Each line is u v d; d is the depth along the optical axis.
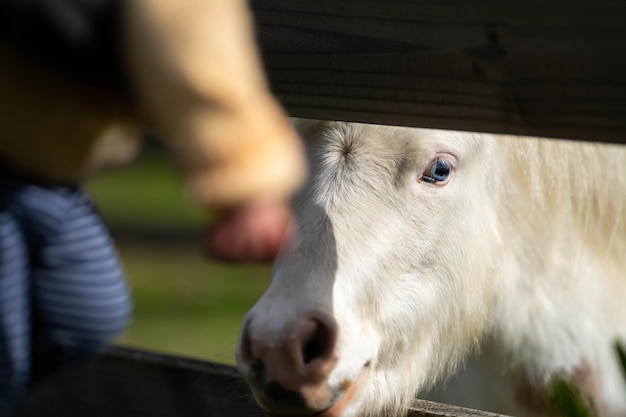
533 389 4.34
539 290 4.29
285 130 1.88
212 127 1.80
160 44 1.77
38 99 2.07
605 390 4.24
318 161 3.59
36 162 2.24
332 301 3.20
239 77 1.80
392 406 3.65
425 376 3.90
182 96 1.79
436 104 2.43
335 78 2.64
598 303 4.33
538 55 2.18
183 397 3.62
